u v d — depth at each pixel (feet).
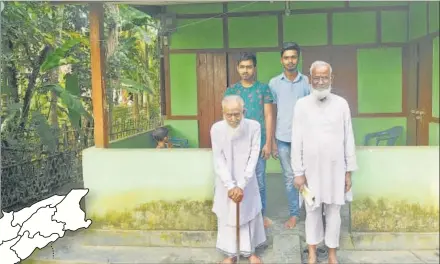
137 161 12.20
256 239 11.04
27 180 16.06
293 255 10.98
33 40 18.54
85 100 21.44
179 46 18.53
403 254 11.29
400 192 11.44
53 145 17.98
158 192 12.17
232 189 10.08
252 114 11.60
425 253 11.31
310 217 10.53
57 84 19.11
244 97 11.62
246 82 11.72
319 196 10.22
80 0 12.19
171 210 12.17
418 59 16.47
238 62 11.63
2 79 17.42
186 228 12.17
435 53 14.87
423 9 15.76
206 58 18.42
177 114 18.86
